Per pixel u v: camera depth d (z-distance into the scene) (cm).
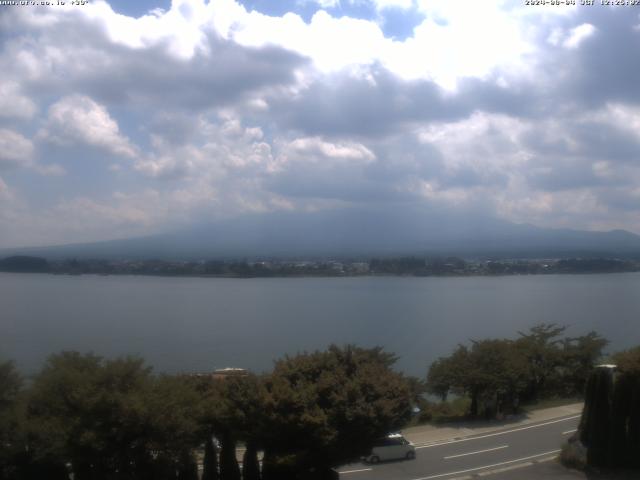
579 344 4656
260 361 7238
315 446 2194
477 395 3953
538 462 2794
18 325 10650
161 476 2045
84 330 10106
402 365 7044
